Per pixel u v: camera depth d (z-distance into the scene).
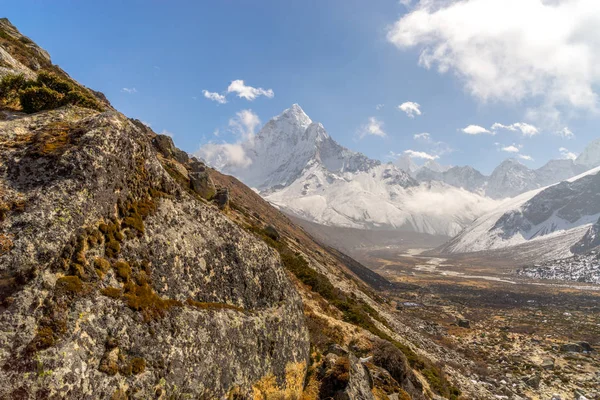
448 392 28.06
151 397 6.84
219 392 8.61
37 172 7.08
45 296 5.96
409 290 151.25
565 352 59.59
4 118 9.34
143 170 9.45
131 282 7.63
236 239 11.93
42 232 6.30
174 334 7.88
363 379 15.30
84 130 8.38
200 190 35.69
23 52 29.42
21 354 5.36
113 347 6.59
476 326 81.94
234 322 9.92
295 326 13.07
